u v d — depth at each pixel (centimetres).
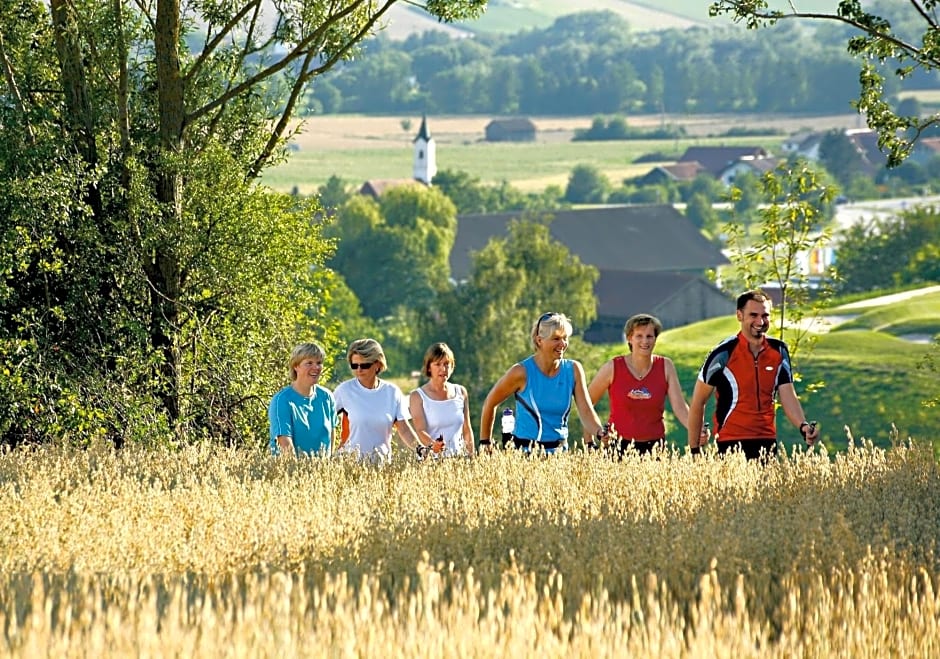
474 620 1291
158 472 2372
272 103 4822
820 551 1596
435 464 2209
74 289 4291
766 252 4147
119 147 4522
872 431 8575
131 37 4481
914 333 10688
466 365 17400
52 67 4638
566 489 1927
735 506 1831
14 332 4303
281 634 1237
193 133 4775
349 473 2233
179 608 1350
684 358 11169
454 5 4544
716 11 3475
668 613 1409
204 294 4622
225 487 1994
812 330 10156
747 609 1442
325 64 4750
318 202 4722
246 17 4866
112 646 1234
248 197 4575
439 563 1533
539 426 2478
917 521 1772
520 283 17775
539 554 1616
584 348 15938
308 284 4828
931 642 1344
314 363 2439
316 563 1616
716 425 2411
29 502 1912
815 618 1352
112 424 4194
